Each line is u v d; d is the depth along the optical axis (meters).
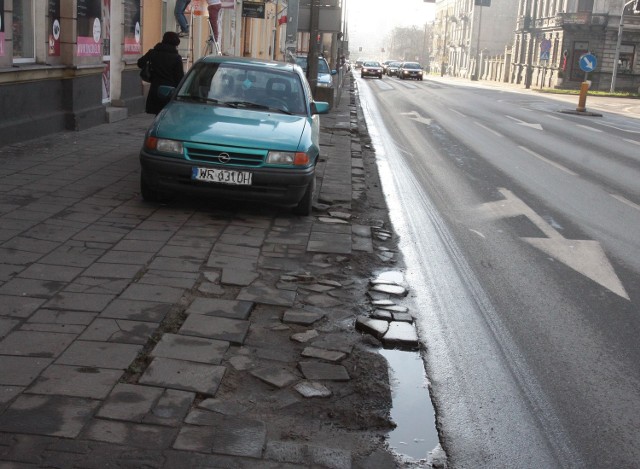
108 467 3.33
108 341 4.65
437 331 5.59
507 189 12.06
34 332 4.68
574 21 64.12
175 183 7.88
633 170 15.32
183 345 4.71
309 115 9.09
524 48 79.50
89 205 8.00
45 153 10.80
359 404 4.29
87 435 3.57
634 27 64.06
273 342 4.99
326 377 4.54
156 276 5.95
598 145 19.75
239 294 5.77
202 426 3.78
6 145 11.04
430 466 3.71
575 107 37.47
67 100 13.22
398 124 22.75
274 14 43.97
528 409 4.43
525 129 23.06
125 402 3.92
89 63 13.87
